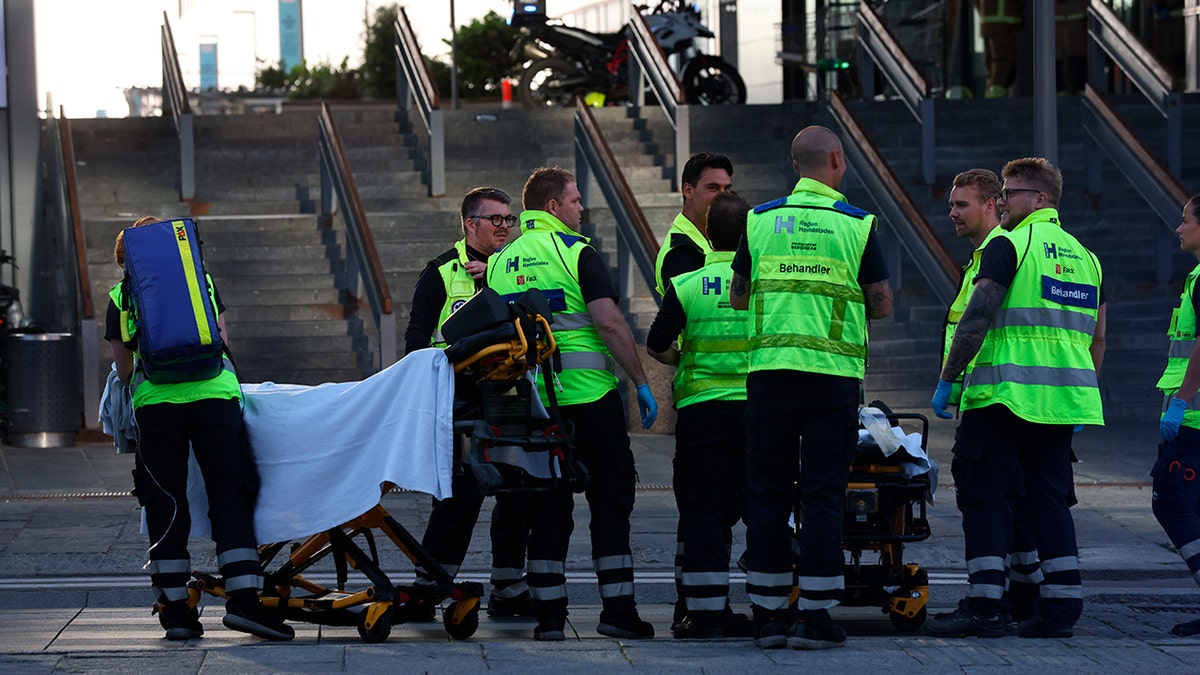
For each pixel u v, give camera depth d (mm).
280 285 63156
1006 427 24016
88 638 22844
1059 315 23938
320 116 68875
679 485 24031
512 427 22750
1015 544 25344
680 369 24297
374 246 56906
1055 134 50250
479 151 75375
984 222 26266
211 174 72125
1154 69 73938
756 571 22438
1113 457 47938
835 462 22203
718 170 25469
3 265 63000
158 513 22797
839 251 22266
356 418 22625
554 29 92812
